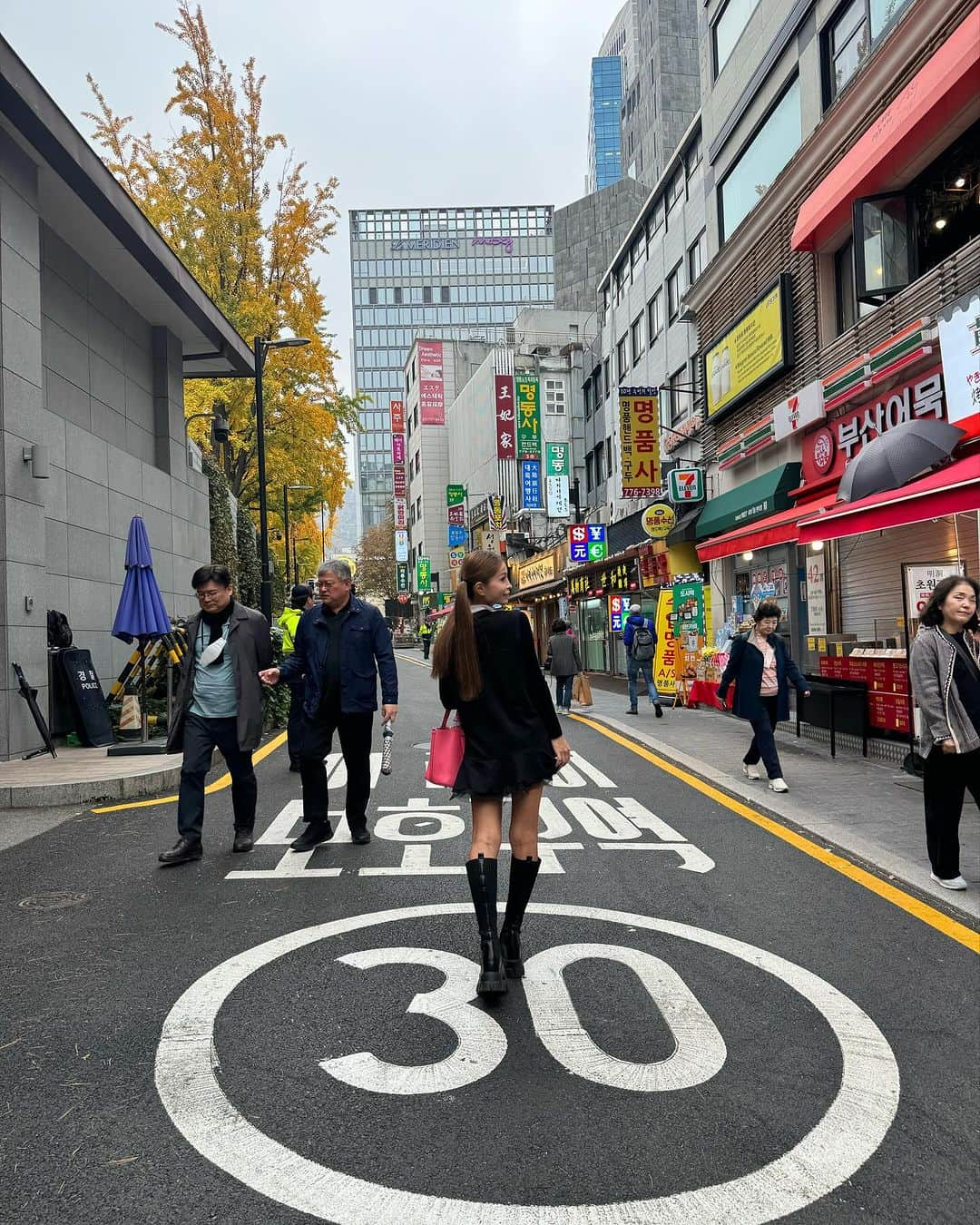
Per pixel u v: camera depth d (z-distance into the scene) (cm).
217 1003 332
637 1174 225
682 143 2091
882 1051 292
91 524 1186
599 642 2592
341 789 772
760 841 578
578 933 406
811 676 1027
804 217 1230
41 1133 247
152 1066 284
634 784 785
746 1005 327
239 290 2533
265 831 613
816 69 1312
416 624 7106
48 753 929
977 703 448
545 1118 251
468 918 424
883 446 863
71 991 344
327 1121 251
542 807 693
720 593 1662
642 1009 323
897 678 856
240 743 543
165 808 698
